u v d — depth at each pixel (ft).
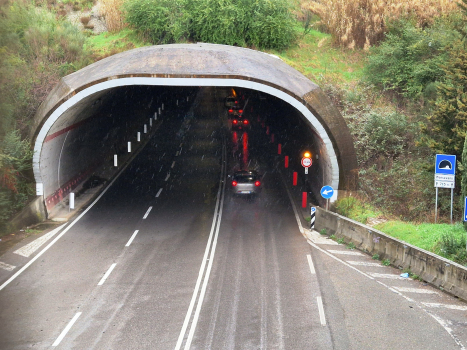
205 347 40.24
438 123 80.28
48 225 79.56
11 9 117.39
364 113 108.58
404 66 115.03
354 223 70.18
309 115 81.61
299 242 71.51
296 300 49.96
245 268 60.13
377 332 42.65
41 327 44.32
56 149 88.38
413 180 88.33
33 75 109.60
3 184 76.59
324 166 91.15
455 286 51.13
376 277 56.85
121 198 95.14
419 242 63.16
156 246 69.10
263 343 40.75
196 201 93.40
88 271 59.31
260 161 122.72
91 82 78.69
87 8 157.28
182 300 50.29
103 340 41.73
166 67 79.51
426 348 39.75
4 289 53.78
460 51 84.28
